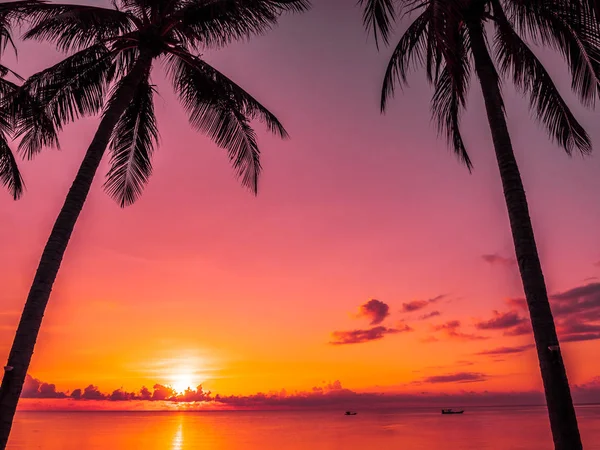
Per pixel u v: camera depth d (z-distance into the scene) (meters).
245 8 10.22
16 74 9.54
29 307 7.27
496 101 8.16
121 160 11.36
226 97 11.05
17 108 9.92
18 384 6.86
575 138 9.36
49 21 8.76
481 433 63.47
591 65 8.45
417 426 90.81
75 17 9.09
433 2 7.63
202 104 11.45
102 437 68.31
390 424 107.25
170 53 10.69
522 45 9.20
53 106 10.44
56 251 7.71
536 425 83.75
